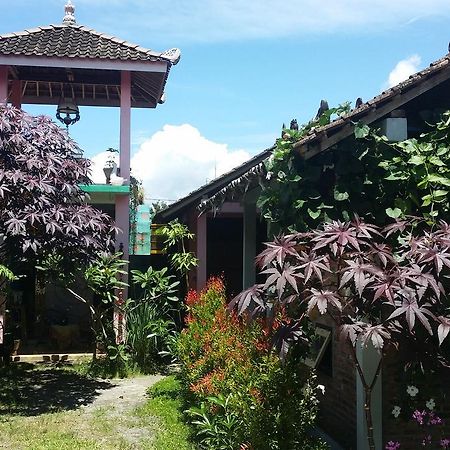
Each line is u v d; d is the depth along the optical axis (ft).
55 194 26.35
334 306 11.11
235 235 43.24
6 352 35.45
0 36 38.22
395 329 11.03
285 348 13.35
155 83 41.32
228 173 36.83
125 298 36.60
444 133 17.06
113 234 32.04
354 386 17.92
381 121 17.37
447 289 12.14
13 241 26.63
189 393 23.91
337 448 18.39
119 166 37.88
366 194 16.61
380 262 11.71
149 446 20.53
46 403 27.12
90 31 41.19
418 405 16.87
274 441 15.70
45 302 42.78
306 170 16.53
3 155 26.23
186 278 40.45
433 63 17.57
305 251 12.27
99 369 33.86
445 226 12.46
